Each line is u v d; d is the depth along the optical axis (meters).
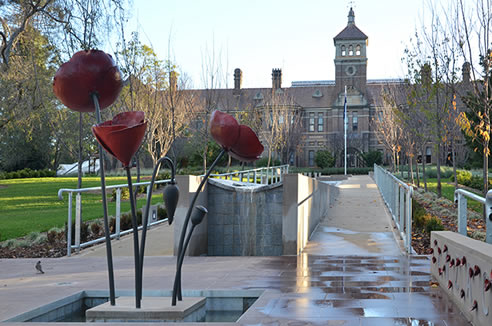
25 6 14.89
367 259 8.66
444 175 40.34
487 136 12.80
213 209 10.33
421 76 19.81
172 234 12.00
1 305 5.37
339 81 74.38
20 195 29.12
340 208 17.31
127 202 22.95
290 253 9.31
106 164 52.62
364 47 74.44
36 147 54.72
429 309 5.11
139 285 5.22
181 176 9.34
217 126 5.41
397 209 12.24
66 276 7.34
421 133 24.27
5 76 17.36
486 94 13.08
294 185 9.37
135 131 4.98
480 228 12.53
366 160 67.19
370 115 72.75
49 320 5.48
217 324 4.06
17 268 8.19
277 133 52.22
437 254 6.52
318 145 73.88
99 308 5.18
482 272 4.35
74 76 5.36
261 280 6.75
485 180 13.38
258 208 10.19
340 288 6.20
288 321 4.64
